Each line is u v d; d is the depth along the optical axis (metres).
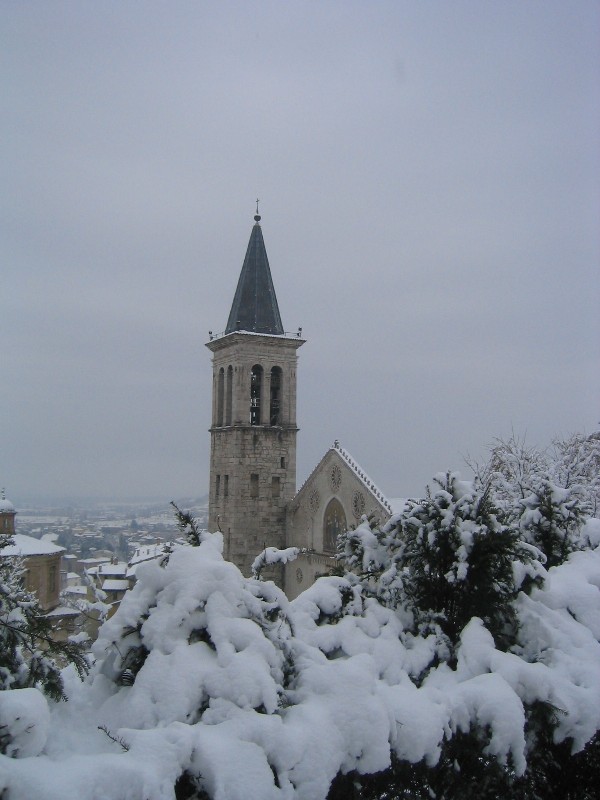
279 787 9.38
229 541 79.75
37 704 8.80
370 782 10.88
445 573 15.40
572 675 13.10
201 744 9.18
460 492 16.05
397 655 13.14
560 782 12.68
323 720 10.23
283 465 81.56
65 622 23.34
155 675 10.51
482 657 13.04
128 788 8.26
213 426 86.38
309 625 13.95
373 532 16.97
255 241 85.50
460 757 11.70
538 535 18.11
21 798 7.93
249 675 10.30
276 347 82.38
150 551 83.75
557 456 51.41
